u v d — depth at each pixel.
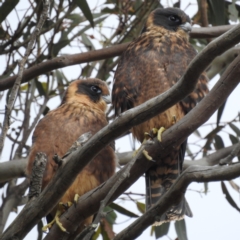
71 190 10.00
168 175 10.23
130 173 8.65
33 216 8.14
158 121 10.04
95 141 7.79
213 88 8.27
